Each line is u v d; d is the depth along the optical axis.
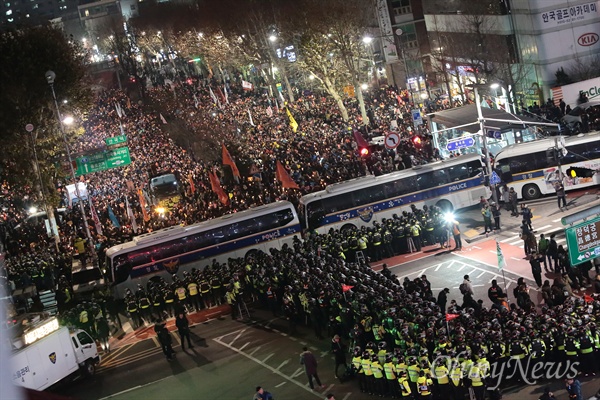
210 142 95.88
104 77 185.38
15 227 82.38
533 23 79.50
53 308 53.09
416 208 55.00
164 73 181.50
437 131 68.62
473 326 32.69
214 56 143.00
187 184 81.56
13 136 73.81
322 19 91.88
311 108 106.75
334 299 39.16
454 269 48.28
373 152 70.38
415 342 33.22
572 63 79.81
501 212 57.56
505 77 81.31
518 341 31.17
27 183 75.25
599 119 66.62
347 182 58.47
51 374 37.97
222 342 43.44
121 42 196.50
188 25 177.50
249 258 50.16
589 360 30.73
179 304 45.38
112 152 79.06
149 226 68.88
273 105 118.00
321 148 78.75
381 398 32.62
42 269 61.22
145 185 83.56
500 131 61.00
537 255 41.69
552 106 73.38
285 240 56.75
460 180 58.84
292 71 127.06
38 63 76.12
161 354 43.44
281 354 40.03
